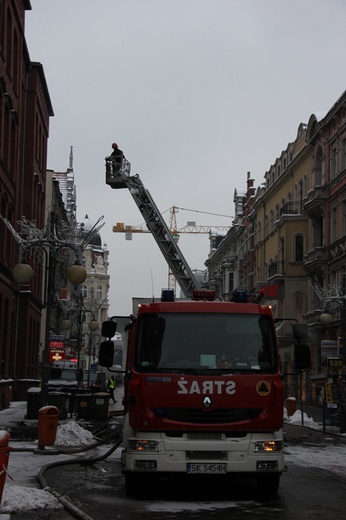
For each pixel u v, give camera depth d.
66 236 21.39
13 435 21.45
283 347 58.91
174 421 11.16
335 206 48.81
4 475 9.29
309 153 54.81
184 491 12.38
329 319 32.09
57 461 15.41
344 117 46.88
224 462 11.06
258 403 11.31
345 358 28.52
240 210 86.50
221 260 98.25
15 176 39.00
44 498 10.53
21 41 40.78
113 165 28.77
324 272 50.25
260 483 11.98
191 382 11.30
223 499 11.56
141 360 11.57
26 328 44.22
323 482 13.61
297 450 20.44
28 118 45.84
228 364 11.56
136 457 11.11
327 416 30.94
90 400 28.47
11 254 37.50
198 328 11.82
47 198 65.31
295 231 56.62
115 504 10.87
